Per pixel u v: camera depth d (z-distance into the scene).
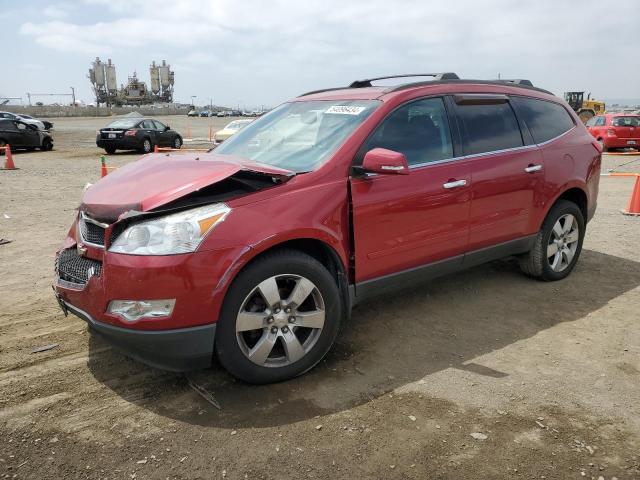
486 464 2.47
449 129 3.98
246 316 2.95
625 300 4.54
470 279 5.04
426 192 3.68
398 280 3.71
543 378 3.25
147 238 2.76
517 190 4.34
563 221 4.95
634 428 2.75
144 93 126.50
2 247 6.14
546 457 2.52
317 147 3.54
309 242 3.35
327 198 3.21
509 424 2.78
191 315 2.78
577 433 2.71
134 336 2.78
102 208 2.94
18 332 3.85
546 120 4.82
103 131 21.06
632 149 21.03
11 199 9.43
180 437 2.67
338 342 3.73
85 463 2.47
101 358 3.47
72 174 13.69
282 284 3.16
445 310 4.31
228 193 2.97
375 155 3.19
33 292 4.67
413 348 3.65
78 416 2.84
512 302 4.48
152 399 3.01
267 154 3.74
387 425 2.76
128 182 3.21
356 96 3.96
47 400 2.98
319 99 4.23
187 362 2.89
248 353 3.01
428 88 3.97
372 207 3.41
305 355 3.19
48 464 2.46
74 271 3.08
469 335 3.86
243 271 2.91
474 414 2.87
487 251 4.27
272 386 3.14
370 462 2.49
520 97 4.68
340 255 3.30
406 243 3.64
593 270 5.36
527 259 4.84
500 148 4.28
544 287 4.85
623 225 7.50
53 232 6.90
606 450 2.58
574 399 3.02
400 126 3.70
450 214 3.87
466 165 3.96
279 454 2.54
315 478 2.39
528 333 3.90
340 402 2.98
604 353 3.58
